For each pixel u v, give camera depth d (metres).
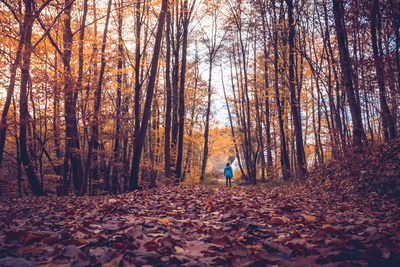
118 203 5.42
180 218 3.96
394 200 5.89
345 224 3.35
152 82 11.20
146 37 15.55
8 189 13.82
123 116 11.46
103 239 2.76
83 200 7.71
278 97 16.25
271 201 5.88
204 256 2.16
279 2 14.75
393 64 9.84
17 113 11.90
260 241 2.59
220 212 4.32
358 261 1.91
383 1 10.18
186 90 19.34
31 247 2.28
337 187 8.25
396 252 1.99
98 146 14.26
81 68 10.55
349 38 13.61
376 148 8.35
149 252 2.18
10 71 9.89
